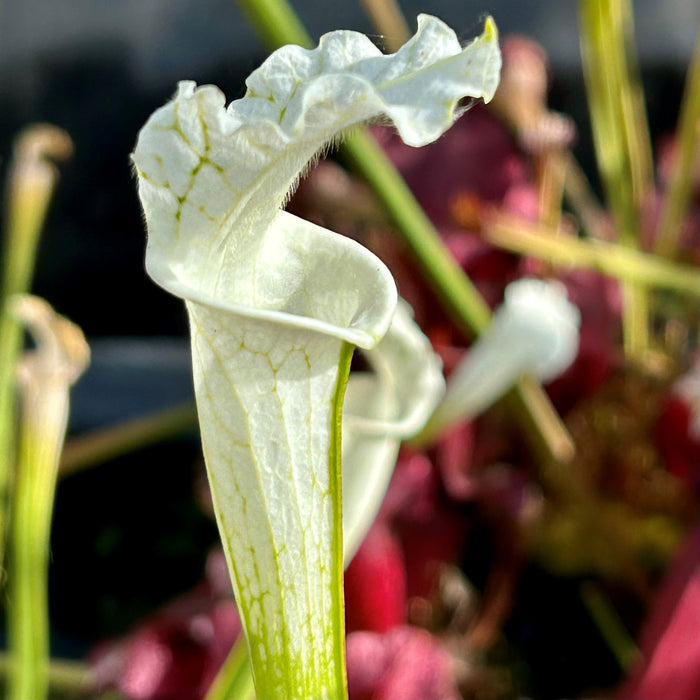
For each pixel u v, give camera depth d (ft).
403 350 1.28
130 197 5.14
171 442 3.66
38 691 1.40
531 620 2.32
